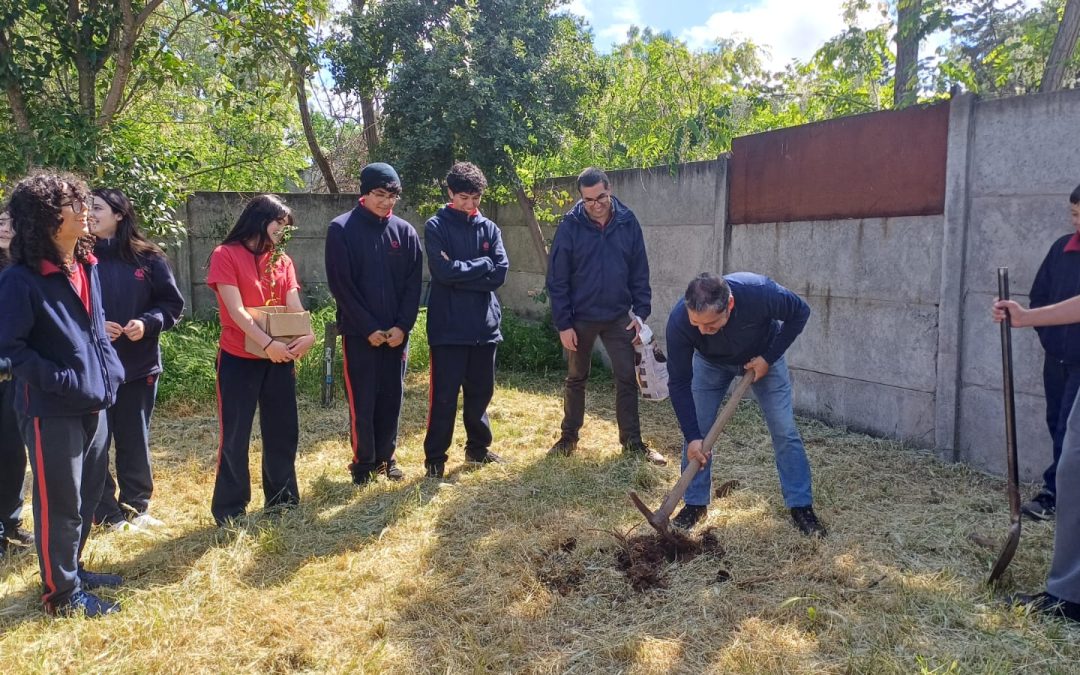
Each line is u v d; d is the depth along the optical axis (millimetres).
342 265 4129
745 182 6215
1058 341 3650
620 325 4840
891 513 3898
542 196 8469
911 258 4910
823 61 7426
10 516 3566
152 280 3830
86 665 2594
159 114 10211
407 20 7801
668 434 5516
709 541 3510
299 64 7285
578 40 8367
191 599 3027
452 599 3039
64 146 5695
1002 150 4297
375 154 8172
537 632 2811
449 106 7406
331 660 2648
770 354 3514
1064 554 2824
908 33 6051
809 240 5680
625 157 9266
